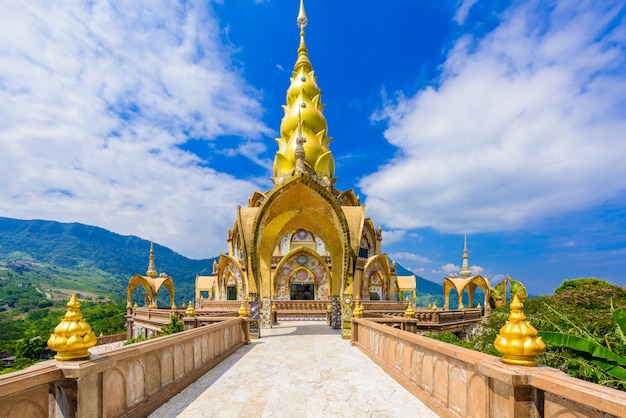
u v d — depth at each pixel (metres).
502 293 35.28
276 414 6.50
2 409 3.76
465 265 34.38
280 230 19.88
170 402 7.15
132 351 5.99
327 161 32.44
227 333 12.20
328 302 25.61
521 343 4.31
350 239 17.19
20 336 53.56
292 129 33.34
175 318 22.84
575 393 3.47
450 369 6.14
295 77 36.84
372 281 32.75
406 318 14.79
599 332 11.65
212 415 6.45
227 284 33.88
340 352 12.45
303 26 38.09
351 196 35.75
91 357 4.87
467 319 27.58
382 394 7.61
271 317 20.44
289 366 10.28
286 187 15.96
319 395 7.55
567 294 16.70
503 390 4.37
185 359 8.51
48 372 4.25
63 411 4.41
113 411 5.46
